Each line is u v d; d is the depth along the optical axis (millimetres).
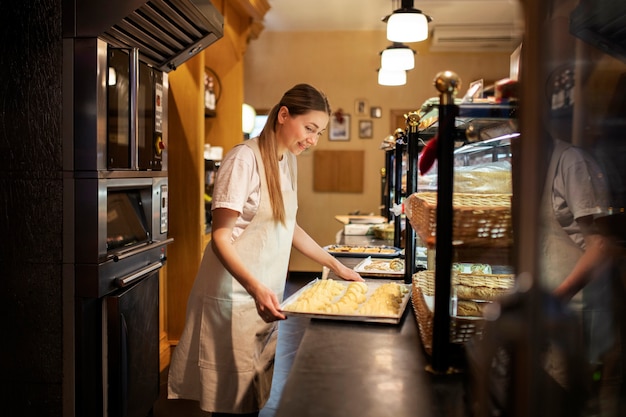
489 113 1306
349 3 6672
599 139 1254
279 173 2082
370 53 7996
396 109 8008
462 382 1224
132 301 2713
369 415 1053
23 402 2498
